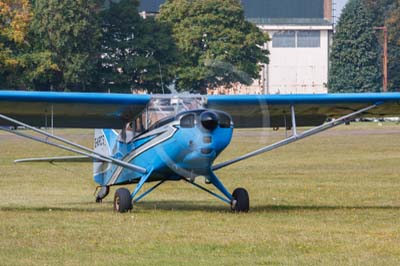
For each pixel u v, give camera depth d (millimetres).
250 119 57344
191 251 40344
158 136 53562
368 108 58781
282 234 45281
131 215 52906
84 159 61875
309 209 57531
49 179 84188
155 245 41781
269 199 65188
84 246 41406
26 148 140625
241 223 49375
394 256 39250
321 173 91875
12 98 53344
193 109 53031
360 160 113375
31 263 37312
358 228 47656
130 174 57625
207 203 62031
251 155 56469
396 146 146500
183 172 53875
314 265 37344
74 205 60781
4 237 43906
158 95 54500
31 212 54906
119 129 58031
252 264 37500
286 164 106438
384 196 67250
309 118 61781
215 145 51500
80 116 57531
